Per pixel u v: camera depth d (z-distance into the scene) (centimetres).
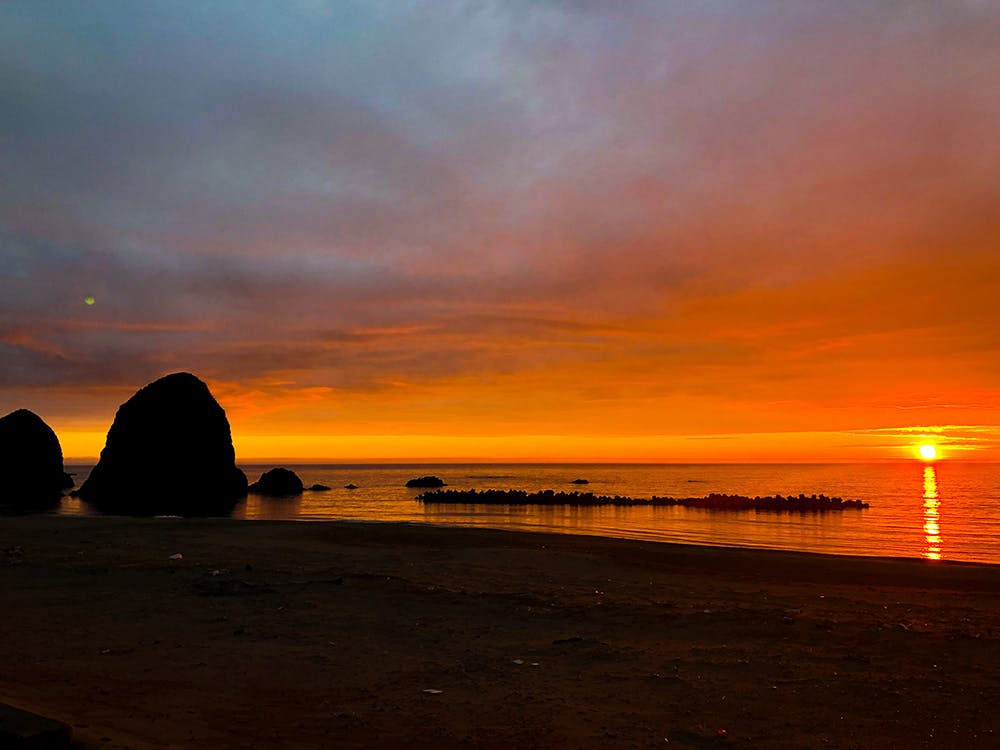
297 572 1661
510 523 3953
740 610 1234
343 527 2870
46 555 1930
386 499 6731
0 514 4556
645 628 1102
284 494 7706
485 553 2081
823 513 4734
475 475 14962
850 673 845
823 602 1338
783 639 1023
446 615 1198
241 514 4791
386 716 689
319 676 833
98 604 1274
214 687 779
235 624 1119
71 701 699
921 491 7494
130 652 938
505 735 639
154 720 648
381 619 1165
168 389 7231
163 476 6975
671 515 4616
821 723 674
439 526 3050
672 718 689
